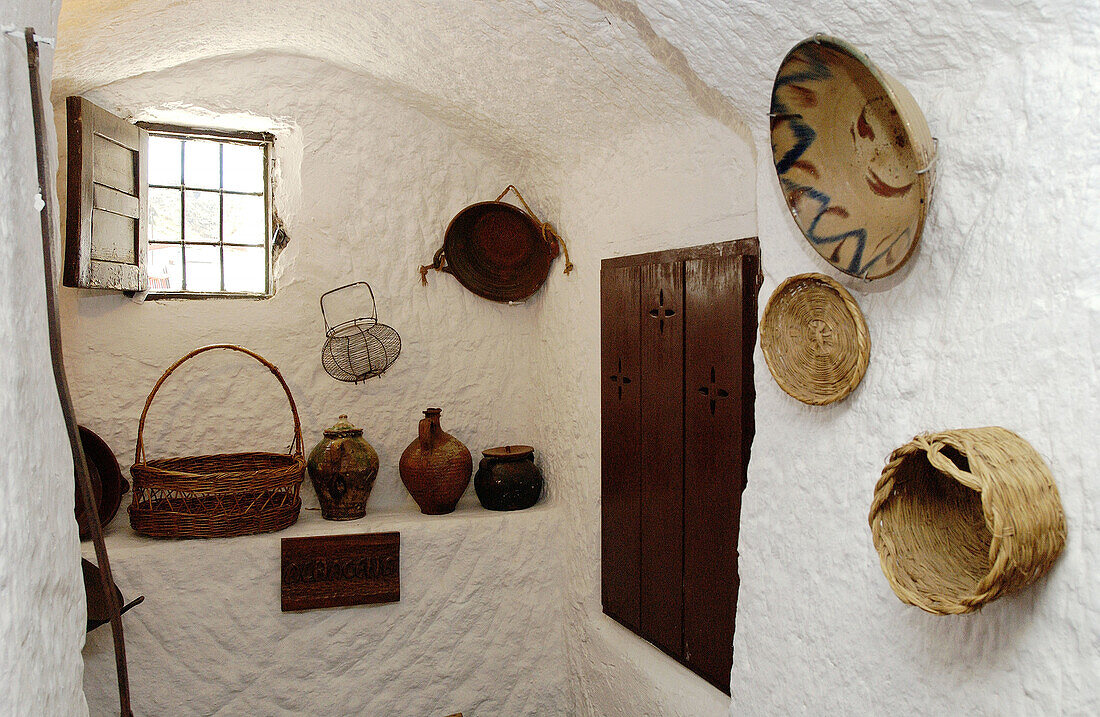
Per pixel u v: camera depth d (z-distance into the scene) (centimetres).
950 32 100
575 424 252
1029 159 95
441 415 285
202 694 232
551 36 184
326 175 272
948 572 99
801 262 135
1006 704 97
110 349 252
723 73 140
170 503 235
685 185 192
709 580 181
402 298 281
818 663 130
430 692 253
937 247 107
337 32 227
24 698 89
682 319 189
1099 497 86
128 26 202
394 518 259
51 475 102
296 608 238
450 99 250
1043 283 93
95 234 223
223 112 259
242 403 265
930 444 92
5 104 91
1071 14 90
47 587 98
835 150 118
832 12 111
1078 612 88
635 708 209
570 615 255
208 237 274
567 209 256
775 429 142
